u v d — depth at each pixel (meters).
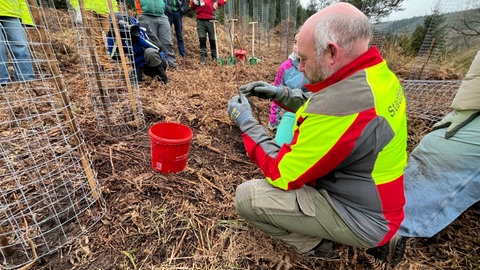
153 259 1.36
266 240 1.53
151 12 4.26
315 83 1.14
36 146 2.00
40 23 1.16
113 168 1.90
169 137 1.98
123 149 2.15
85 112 2.63
